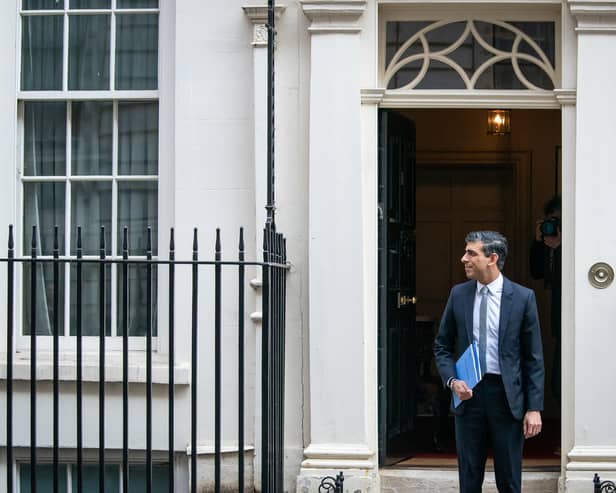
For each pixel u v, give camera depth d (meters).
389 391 8.04
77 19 8.16
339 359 7.61
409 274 8.49
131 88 8.12
